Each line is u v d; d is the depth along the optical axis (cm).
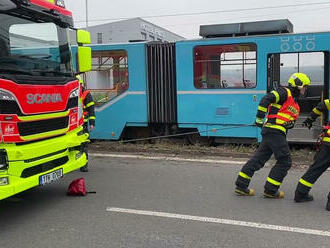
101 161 849
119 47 1011
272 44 902
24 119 478
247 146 962
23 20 507
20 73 488
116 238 450
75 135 588
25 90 480
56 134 542
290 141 920
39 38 531
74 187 615
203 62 955
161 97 1000
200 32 990
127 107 1024
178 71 973
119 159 863
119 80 1027
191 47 958
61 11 589
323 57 908
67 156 577
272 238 445
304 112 1036
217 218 508
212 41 941
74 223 500
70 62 599
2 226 496
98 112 1045
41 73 523
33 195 625
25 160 484
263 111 574
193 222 495
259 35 912
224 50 938
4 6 477
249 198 589
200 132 971
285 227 476
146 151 931
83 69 629
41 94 507
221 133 955
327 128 561
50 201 592
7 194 457
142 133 1075
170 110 998
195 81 964
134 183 677
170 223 493
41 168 517
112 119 1038
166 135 1039
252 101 923
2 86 452
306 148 943
